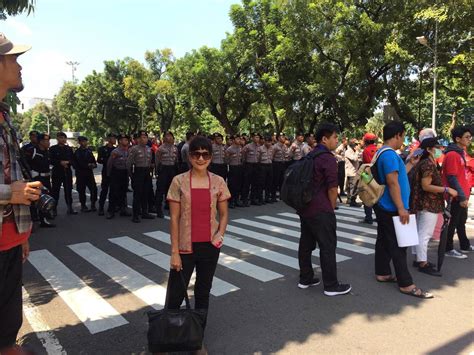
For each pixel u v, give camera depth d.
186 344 2.80
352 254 6.02
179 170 10.84
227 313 3.95
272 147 11.54
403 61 16.48
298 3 17.55
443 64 17.69
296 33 18.00
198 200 3.13
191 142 3.18
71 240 6.94
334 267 4.38
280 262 5.63
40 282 4.88
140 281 4.89
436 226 5.09
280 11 21.03
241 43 22.38
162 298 4.36
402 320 3.78
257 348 3.28
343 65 18.95
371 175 4.49
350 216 9.13
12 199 2.16
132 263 5.62
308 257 4.60
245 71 23.36
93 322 3.79
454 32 17.00
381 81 19.44
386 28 16.69
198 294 3.29
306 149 12.54
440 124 37.59
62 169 9.31
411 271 5.21
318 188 4.32
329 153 4.34
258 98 23.98
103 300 4.31
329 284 4.38
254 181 11.02
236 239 6.98
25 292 4.56
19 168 2.45
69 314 3.97
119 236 7.25
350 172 10.65
